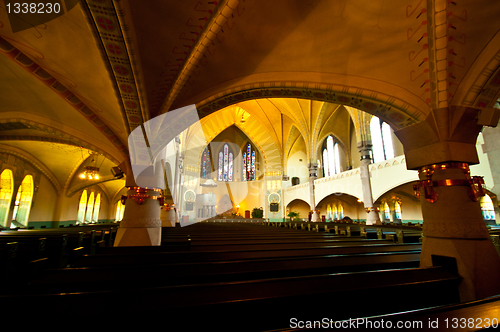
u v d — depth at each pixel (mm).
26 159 13672
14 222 13375
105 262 3484
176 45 4668
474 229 3795
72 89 5500
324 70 5180
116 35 3941
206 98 5555
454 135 4184
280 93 5699
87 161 15688
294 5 4445
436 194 4121
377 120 18875
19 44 4527
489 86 4109
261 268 3180
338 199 24391
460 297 3369
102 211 23469
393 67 4645
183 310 1938
